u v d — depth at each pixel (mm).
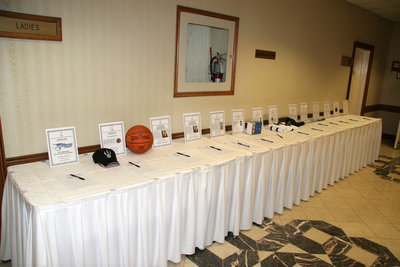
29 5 2045
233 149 2811
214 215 2535
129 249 1974
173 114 3143
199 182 2332
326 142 3721
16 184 1849
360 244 2773
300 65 4676
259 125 3555
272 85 4297
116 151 2449
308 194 3611
